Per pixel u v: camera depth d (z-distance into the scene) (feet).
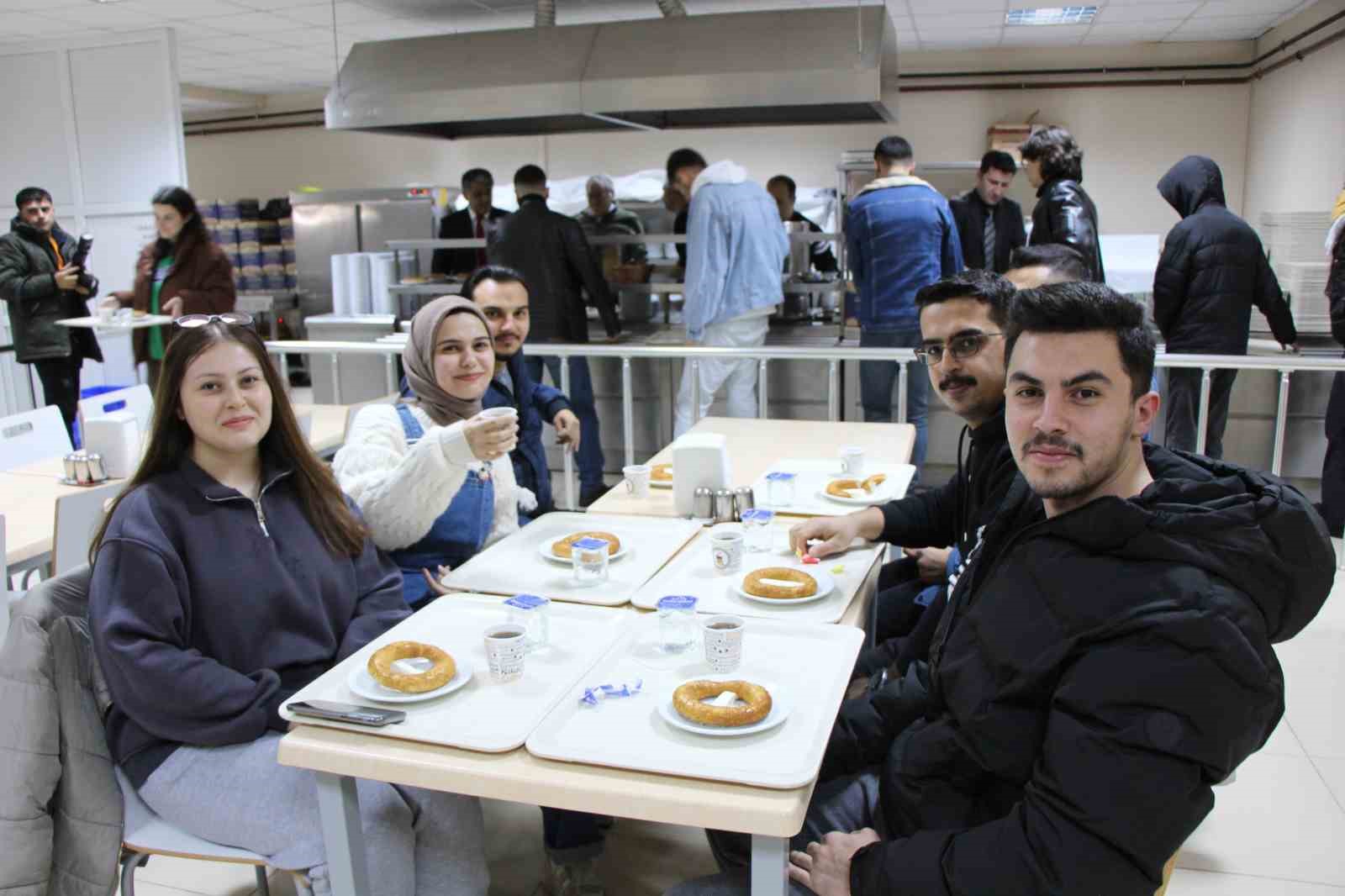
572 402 13.97
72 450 11.32
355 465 6.81
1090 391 3.92
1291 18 23.16
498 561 6.40
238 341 5.51
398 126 18.80
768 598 5.62
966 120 28.58
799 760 3.89
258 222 31.09
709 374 15.64
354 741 4.20
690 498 7.35
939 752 4.33
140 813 5.22
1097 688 3.61
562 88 16.53
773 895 3.76
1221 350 13.60
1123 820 3.47
